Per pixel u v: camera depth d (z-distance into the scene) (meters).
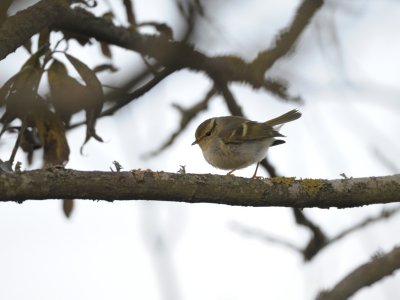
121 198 8.52
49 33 10.84
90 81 10.39
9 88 10.42
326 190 9.45
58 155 10.97
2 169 8.09
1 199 7.96
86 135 10.82
